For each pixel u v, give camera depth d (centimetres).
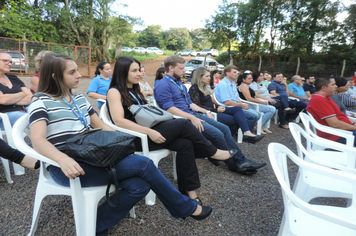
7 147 182
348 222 98
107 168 139
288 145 402
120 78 199
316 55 1688
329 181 180
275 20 1897
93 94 366
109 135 141
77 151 126
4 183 218
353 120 367
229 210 200
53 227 165
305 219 134
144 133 186
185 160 189
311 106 298
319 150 267
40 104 135
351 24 1559
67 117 147
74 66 150
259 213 199
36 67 291
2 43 1156
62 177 138
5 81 256
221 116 353
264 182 256
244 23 2023
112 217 144
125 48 3089
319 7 1670
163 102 265
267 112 450
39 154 123
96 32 2202
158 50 3472
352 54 1541
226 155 217
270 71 1631
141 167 142
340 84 378
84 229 134
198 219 169
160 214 188
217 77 571
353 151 195
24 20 1688
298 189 184
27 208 184
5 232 157
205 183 244
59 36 1975
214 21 2097
